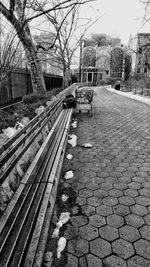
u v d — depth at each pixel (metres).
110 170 3.99
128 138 6.08
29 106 6.75
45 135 5.13
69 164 4.27
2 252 1.70
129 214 2.70
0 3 4.84
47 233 2.13
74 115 9.82
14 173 2.91
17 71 8.66
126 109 11.90
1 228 1.94
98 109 11.88
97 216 2.66
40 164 3.41
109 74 57.38
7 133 3.89
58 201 2.97
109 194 3.17
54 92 13.48
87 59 59.22
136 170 3.99
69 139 5.89
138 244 2.21
